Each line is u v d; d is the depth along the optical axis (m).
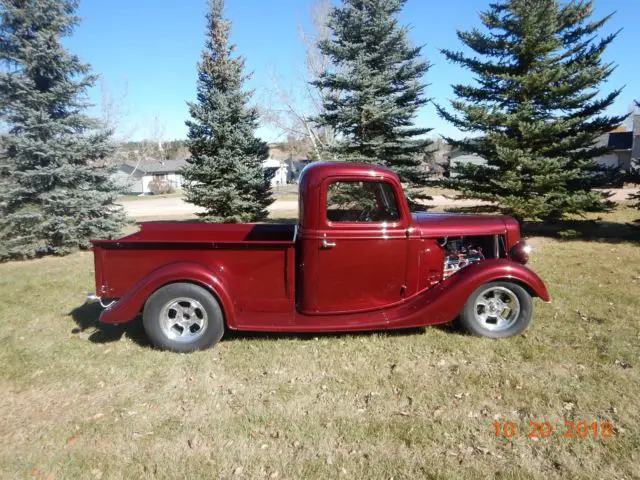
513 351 4.05
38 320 5.18
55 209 9.30
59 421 3.17
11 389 3.62
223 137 11.68
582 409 3.14
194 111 11.70
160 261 4.21
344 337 4.43
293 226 5.21
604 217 13.15
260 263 4.24
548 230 10.91
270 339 4.44
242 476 2.58
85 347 4.37
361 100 11.01
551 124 9.08
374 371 3.76
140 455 2.78
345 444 2.84
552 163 9.11
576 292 5.69
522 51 9.49
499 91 10.21
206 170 11.47
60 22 9.30
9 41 9.20
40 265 8.48
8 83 8.94
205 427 3.05
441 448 2.78
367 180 4.13
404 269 4.37
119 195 10.43
